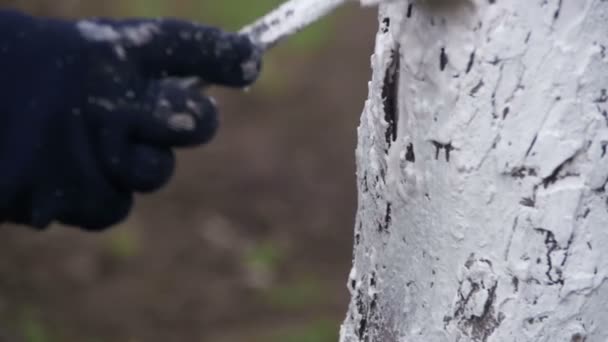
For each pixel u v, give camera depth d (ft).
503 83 3.06
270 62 13.47
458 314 3.19
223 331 8.64
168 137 3.01
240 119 12.27
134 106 3.00
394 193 3.27
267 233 10.25
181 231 10.12
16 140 3.00
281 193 10.88
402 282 3.31
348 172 11.30
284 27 3.10
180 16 13.92
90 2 13.08
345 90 12.92
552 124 3.07
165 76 3.05
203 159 11.39
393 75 3.22
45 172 3.02
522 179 3.09
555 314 3.14
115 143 3.00
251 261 9.72
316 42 13.97
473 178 3.10
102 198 3.04
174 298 9.10
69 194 3.04
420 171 3.19
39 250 9.48
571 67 3.05
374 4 3.10
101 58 3.01
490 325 3.16
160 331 8.66
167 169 3.04
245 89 3.14
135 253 9.70
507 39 3.04
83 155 3.01
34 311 8.60
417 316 3.27
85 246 9.64
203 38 3.04
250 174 11.14
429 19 3.09
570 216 3.10
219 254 9.82
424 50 3.11
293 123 12.19
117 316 8.78
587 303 3.14
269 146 11.69
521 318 3.14
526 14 3.03
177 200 10.65
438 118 3.12
